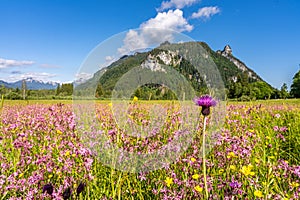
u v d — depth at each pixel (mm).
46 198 2385
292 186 2586
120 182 2578
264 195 2379
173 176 2848
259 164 3188
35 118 6004
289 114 6828
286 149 4047
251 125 5570
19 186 2648
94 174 2971
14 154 3596
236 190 2338
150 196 2705
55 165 3135
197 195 2447
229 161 3158
